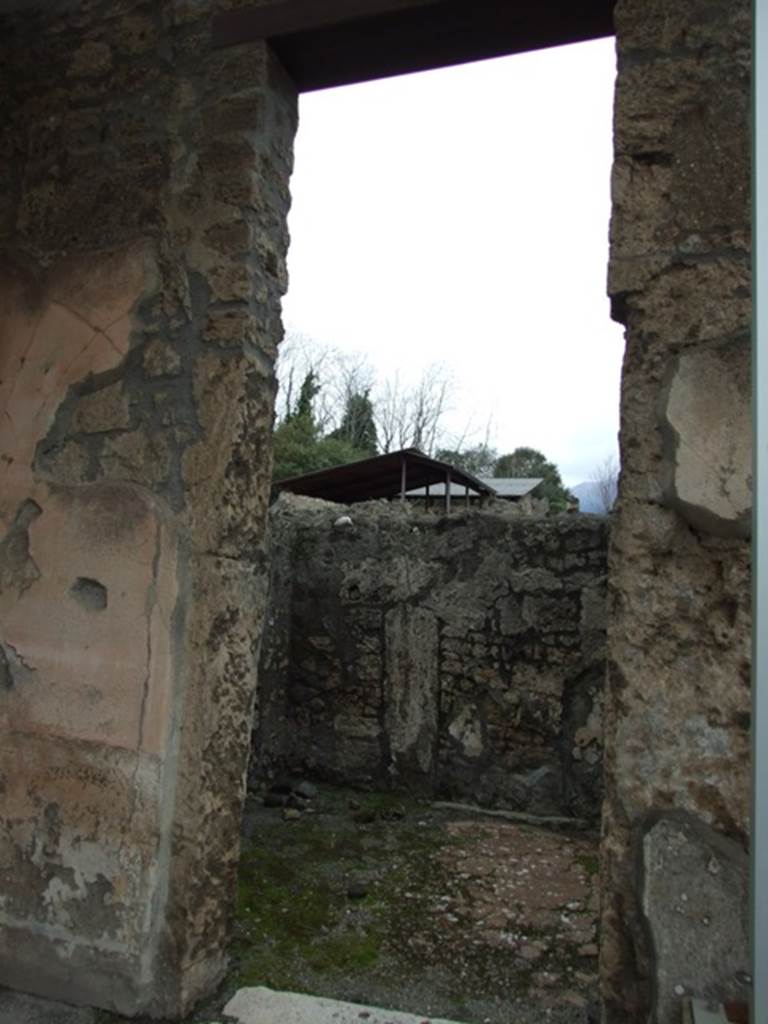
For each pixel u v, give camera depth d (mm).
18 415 1993
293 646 4582
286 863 3148
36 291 2023
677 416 1515
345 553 4488
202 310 1891
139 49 2033
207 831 1787
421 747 4242
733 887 1418
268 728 4328
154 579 1830
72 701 1860
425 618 4277
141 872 1762
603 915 1501
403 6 1809
